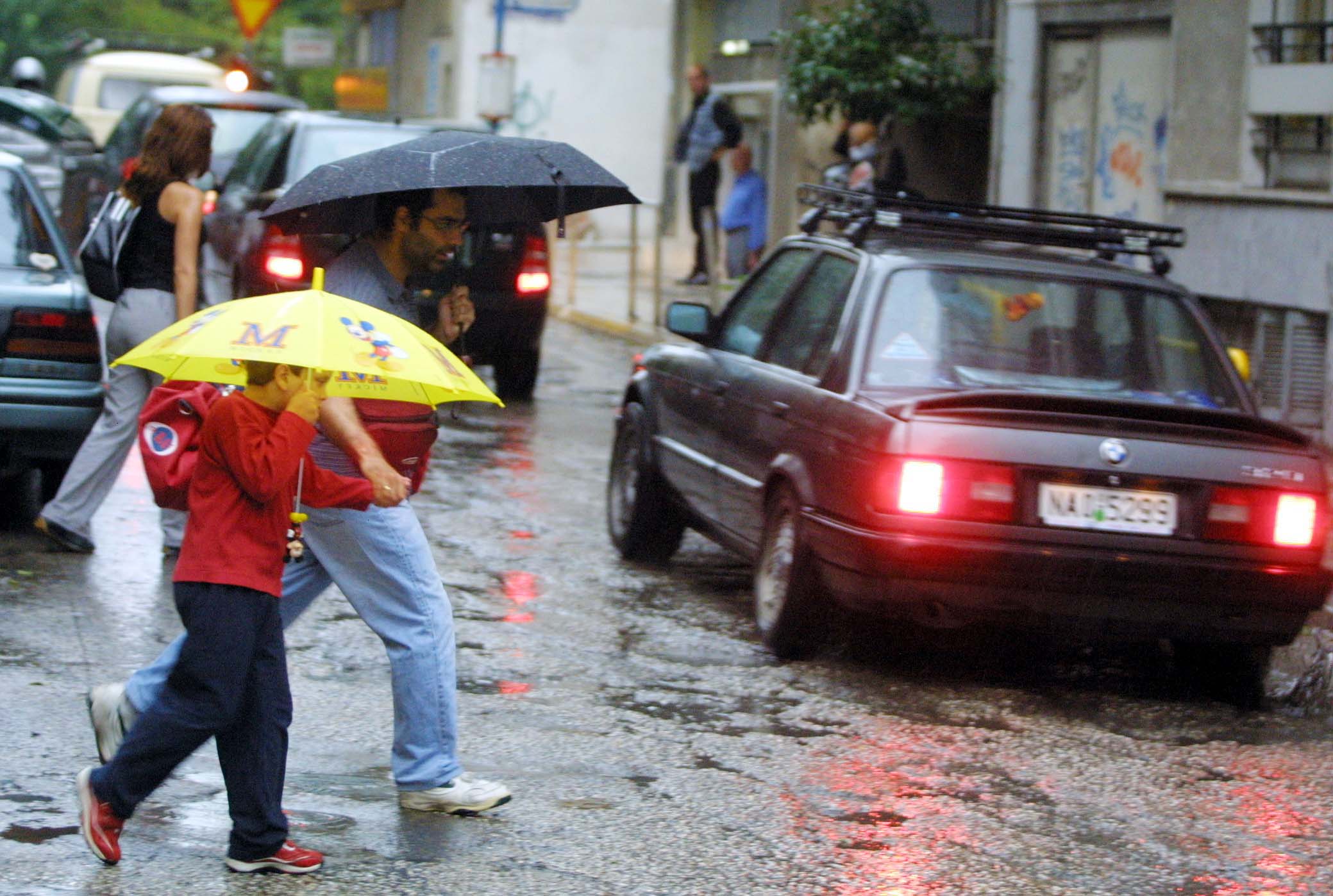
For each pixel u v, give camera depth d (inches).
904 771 329.4
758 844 286.7
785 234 1333.7
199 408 278.7
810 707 368.2
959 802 313.4
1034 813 310.2
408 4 1919.3
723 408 451.2
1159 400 403.2
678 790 311.6
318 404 252.4
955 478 362.0
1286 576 370.0
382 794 300.5
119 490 564.1
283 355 241.9
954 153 1183.6
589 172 304.5
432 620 289.1
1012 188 1019.3
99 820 257.4
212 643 251.3
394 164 288.7
